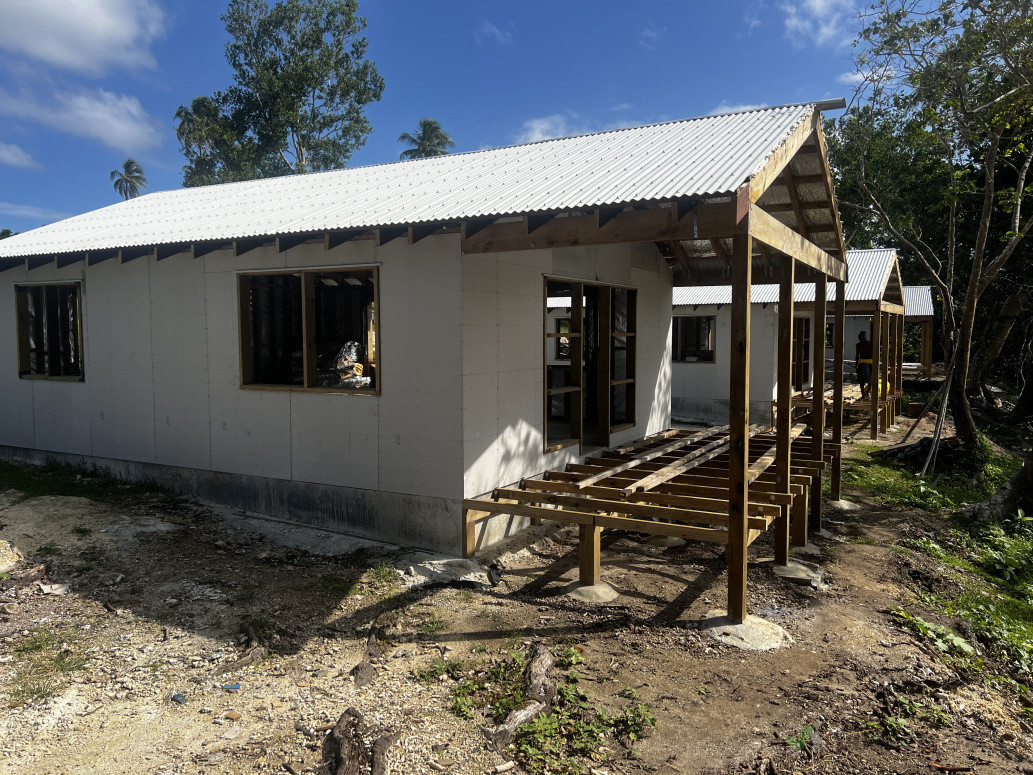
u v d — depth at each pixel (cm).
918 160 1497
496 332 657
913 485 998
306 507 710
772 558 661
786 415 616
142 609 516
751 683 420
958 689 431
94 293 853
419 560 615
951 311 1225
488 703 391
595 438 880
